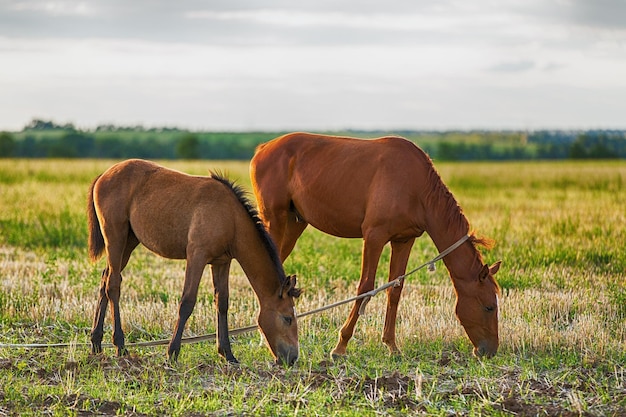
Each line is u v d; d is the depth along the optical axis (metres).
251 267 10.04
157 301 13.80
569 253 18.31
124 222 10.47
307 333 11.84
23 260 17.16
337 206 11.20
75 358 10.16
